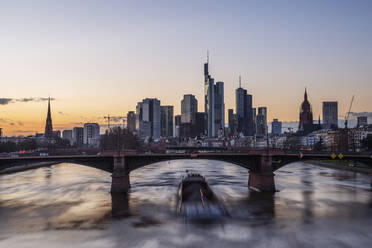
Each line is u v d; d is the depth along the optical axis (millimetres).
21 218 66688
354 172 150375
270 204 78000
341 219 64750
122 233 56312
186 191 73500
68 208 74875
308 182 115562
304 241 52219
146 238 53719
